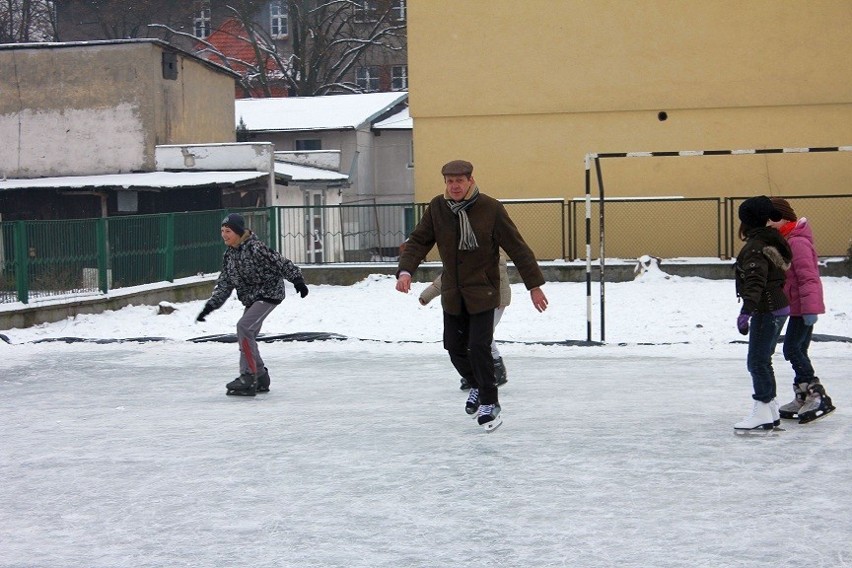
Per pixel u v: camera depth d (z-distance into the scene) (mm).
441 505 6844
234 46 68750
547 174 30047
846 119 28953
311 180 39312
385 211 28859
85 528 6539
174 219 24578
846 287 24188
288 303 23203
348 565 5680
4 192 32406
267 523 6535
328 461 8195
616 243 29297
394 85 69438
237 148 35188
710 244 28938
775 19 29000
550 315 19812
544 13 29750
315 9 61531
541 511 6652
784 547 5824
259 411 10633
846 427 9125
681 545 5898
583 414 9969
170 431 9656
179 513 6824
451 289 8891
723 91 29312
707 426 9281
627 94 29641
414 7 30219
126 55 35562
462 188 8695
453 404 10727
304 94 62188
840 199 28453
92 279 21234
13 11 66875
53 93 36031
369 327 18609
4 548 6148
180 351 15844
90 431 9773
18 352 15938
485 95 30109
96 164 35938
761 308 8758
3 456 8727
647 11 29422
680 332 17000
